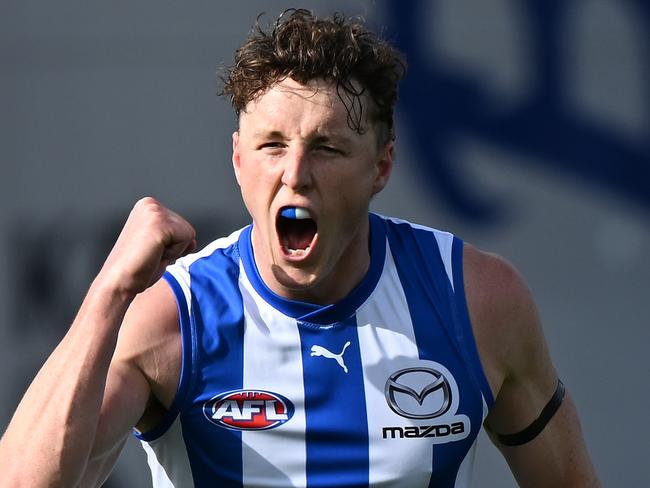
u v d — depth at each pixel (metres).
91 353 7.43
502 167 15.69
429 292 8.63
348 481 8.30
